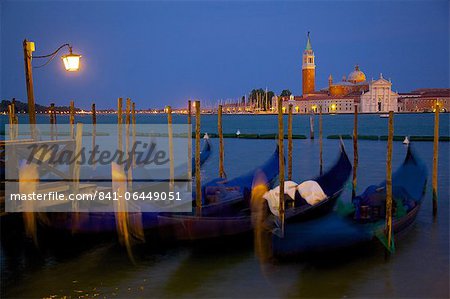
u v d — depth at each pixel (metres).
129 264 10.66
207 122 108.44
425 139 42.25
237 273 10.05
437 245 11.62
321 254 10.53
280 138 11.72
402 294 8.95
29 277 9.99
